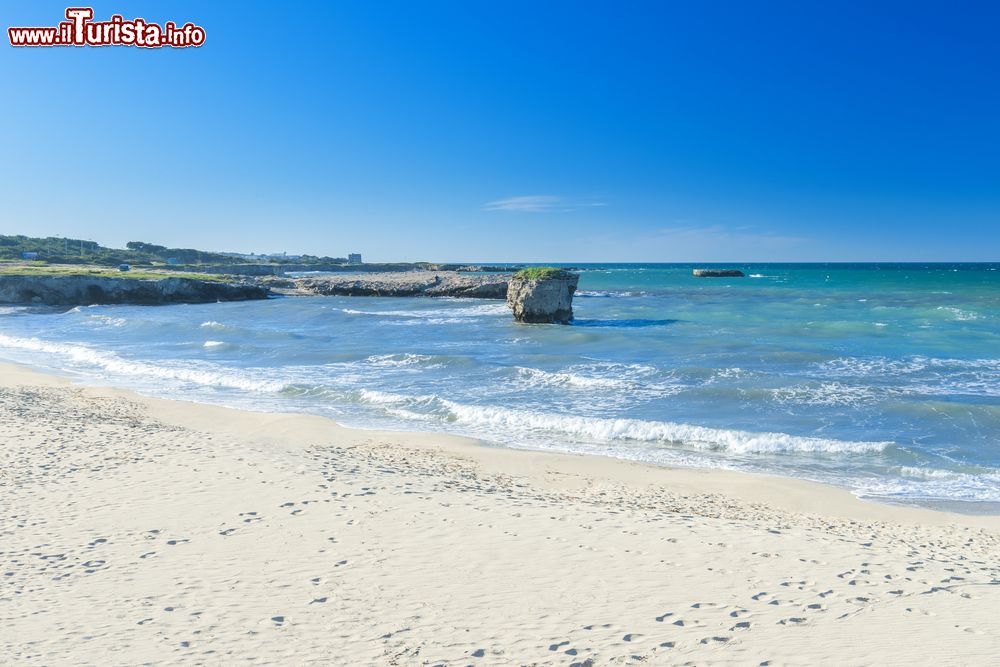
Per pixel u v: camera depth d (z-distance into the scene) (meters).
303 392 22.45
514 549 8.73
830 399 19.88
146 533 9.19
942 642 6.01
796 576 7.87
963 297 61.94
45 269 76.94
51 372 26.42
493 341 36.12
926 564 8.45
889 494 12.98
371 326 45.59
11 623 6.53
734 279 122.44
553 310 44.47
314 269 170.88
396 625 6.54
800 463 14.94
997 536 10.41
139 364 27.55
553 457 15.02
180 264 142.75
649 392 21.67
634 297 72.19
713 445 16.33
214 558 8.33
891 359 26.61
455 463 14.35
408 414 19.61
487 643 6.13
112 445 14.34
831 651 5.84
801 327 38.22
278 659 5.85
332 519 9.85
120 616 6.71
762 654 5.80
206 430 16.98
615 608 6.92
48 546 8.68
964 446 15.77
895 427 17.30
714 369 23.89
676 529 9.76
